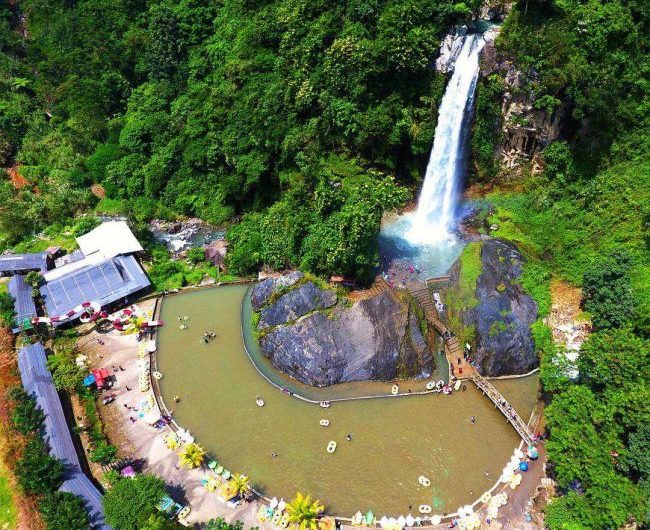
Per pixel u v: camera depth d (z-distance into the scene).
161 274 60.94
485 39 57.50
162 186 74.69
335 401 46.25
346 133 61.75
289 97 66.12
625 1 52.53
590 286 47.16
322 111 64.38
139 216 71.75
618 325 43.81
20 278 57.50
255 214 67.50
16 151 85.25
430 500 38.41
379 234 60.56
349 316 48.88
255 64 71.00
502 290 49.78
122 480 36.47
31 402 42.94
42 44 97.12
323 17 64.62
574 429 36.03
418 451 41.91
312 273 52.88
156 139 77.62
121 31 92.38
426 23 58.25
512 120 59.12
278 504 37.59
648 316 41.91
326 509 37.81
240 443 42.72
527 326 48.38
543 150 58.75
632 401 35.59
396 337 48.19
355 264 50.09
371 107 61.41
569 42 52.94
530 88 55.84
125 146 79.00
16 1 109.44
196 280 60.47
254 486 39.41
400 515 37.41
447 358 49.50
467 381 47.81
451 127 60.44
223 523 33.78
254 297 55.25
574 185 57.03
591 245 52.34
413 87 59.69
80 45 91.19
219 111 72.44
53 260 62.94
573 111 54.09
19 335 51.91
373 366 47.75
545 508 36.84
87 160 79.94
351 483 39.59
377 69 58.75
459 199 64.94
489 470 40.50
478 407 45.59
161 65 84.50
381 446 42.31
